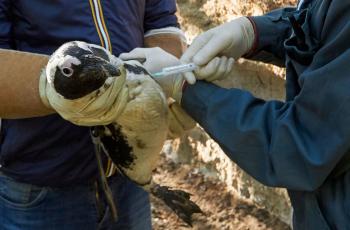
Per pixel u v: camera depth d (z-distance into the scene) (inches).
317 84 47.2
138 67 51.5
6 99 51.4
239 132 50.8
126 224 73.5
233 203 131.7
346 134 46.2
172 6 71.8
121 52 63.7
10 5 60.3
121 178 70.9
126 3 63.9
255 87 122.9
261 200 127.4
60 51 46.6
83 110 47.9
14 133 63.5
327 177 50.9
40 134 62.8
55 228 68.2
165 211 132.0
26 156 64.6
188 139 144.9
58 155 64.3
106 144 54.0
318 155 47.7
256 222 124.6
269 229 122.0
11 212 68.2
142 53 56.7
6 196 67.8
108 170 66.2
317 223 51.9
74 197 67.6
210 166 141.0
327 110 47.1
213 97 52.7
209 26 130.1
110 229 72.1
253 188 128.6
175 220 129.3
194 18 133.6
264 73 117.6
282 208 121.9
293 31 56.2
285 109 51.1
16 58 52.0
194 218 129.0
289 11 64.7
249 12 116.0
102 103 47.8
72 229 68.9
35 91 51.2
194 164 145.6
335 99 46.4
